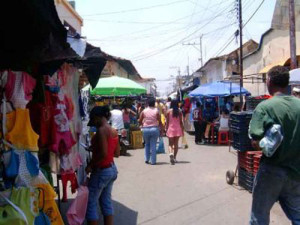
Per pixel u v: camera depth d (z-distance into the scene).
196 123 16.52
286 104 3.95
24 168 3.82
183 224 5.89
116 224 5.95
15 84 3.87
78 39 4.96
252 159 7.53
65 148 5.15
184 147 14.94
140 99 28.53
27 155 3.86
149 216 6.32
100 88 14.30
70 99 5.75
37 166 3.91
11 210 3.54
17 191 3.73
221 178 8.99
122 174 9.86
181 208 6.70
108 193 5.46
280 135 3.80
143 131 11.41
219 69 32.84
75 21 15.02
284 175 3.88
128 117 15.53
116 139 5.39
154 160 11.31
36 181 4.01
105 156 5.13
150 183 8.73
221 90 17.53
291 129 3.89
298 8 14.89
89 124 5.29
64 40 3.73
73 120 5.90
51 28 3.53
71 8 13.97
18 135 3.81
